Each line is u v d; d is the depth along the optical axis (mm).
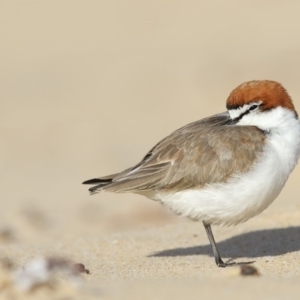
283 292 8164
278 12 31359
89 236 12875
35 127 23875
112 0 35594
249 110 10672
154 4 34469
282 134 10492
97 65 28688
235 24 30766
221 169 10406
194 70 26906
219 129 10766
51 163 21344
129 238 12492
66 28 32875
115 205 17984
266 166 10297
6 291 8266
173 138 10984
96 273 10180
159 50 29453
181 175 10578
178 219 16609
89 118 24234
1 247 12211
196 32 30734
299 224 12562
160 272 10156
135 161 20625
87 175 20125
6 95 26500
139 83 26656
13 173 20844
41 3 35844
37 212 17312
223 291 8234
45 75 28062
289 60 25938
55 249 11906
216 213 10547
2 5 35656
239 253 11273
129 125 23359
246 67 26047
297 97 22453
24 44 31438
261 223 12820
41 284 8367
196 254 11336
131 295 8141
